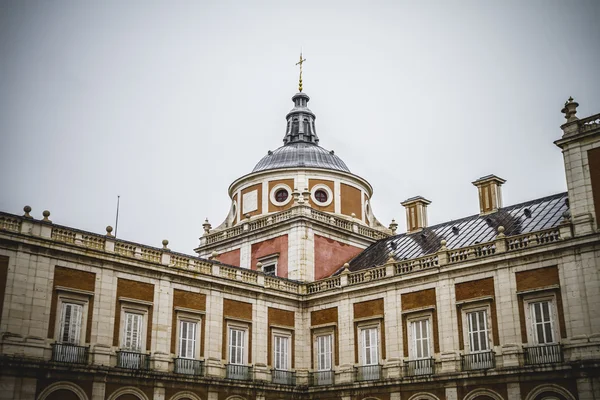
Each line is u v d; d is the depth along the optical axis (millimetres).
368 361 40406
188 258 39438
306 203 47969
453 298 37625
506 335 34844
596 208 33344
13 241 32250
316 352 43281
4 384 30516
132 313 36156
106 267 35625
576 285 32875
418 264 39906
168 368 36750
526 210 40719
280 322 43344
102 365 33844
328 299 43719
